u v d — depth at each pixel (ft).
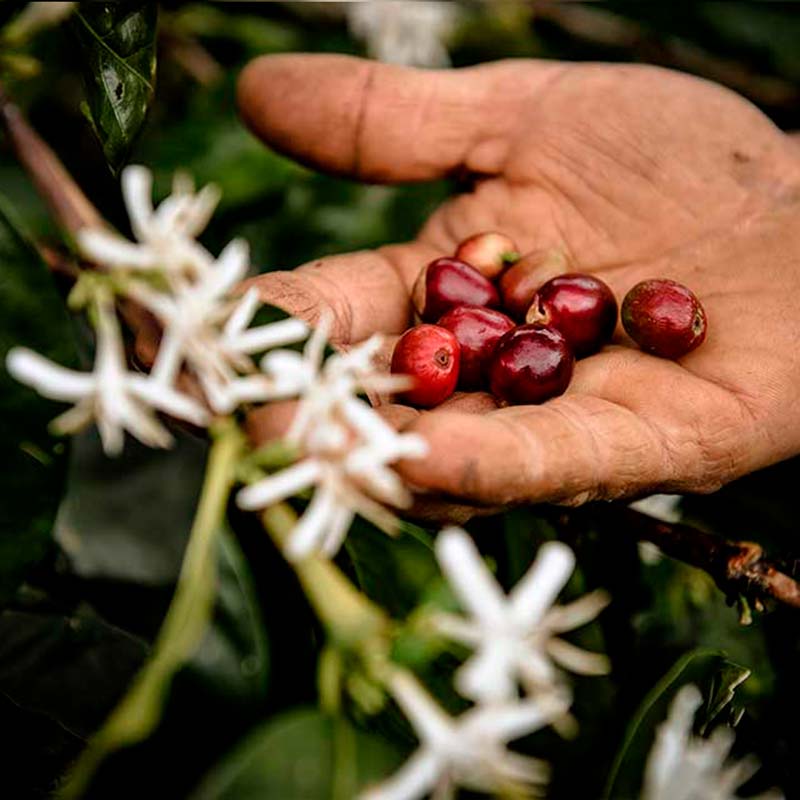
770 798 0.62
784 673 0.78
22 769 0.58
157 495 0.61
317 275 0.77
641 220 0.85
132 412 0.42
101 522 0.59
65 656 0.56
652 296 0.71
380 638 0.40
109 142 0.65
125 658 0.56
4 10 0.61
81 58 0.64
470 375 0.72
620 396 0.68
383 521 0.43
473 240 0.83
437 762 0.38
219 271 0.44
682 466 0.64
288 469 0.45
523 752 0.62
